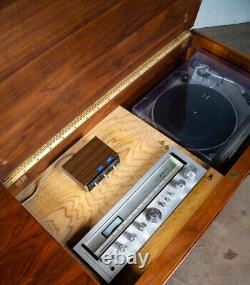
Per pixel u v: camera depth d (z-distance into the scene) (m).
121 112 1.19
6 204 0.75
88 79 0.96
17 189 0.99
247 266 1.48
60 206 1.00
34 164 0.97
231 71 1.31
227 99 1.25
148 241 0.93
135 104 1.32
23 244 0.69
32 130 0.89
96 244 0.92
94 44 0.87
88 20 0.79
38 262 0.67
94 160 1.03
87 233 0.92
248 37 2.22
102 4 0.79
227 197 0.90
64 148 1.08
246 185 1.68
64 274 0.66
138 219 0.94
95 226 0.93
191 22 1.28
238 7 2.20
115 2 0.82
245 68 1.28
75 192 1.02
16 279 0.65
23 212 0.74
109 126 1.16
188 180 1.00
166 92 1.29
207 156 1.11
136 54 1.11
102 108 1.12
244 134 1.16
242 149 1.22
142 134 1.14
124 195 0.99
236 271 1.47
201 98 1.27
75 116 1.03
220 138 1.16
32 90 0.79
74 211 0.99
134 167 1.08
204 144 1.15
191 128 1.19
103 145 1.05
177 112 1.24
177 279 1.46
